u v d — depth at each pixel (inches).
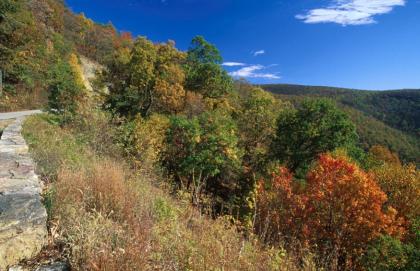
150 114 1184.8
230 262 135.6
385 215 676.1
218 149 808.9
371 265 522.3
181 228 162.9
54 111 556.1
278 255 171.0
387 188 893.8
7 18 972.6
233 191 915.4
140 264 109.5
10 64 960.3
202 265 125.9
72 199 152.9
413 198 831.7
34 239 119.0
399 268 516.7
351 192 708.7
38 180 179.3
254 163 1106.7
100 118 499.5
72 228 125.3
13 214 125.7
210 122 853.2
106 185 173.2
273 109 1323.8
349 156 1012.5
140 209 162.6
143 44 1283.2
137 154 500.4
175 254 130.0
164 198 217.9
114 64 1352.1
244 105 1366.9
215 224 182.1
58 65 600.7
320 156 920.3
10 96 917.8
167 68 1320.1
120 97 1200.8
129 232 130.7
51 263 114.4
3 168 194.9
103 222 135.6
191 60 1483.8
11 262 111.6
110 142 455.2
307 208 703.7
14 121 502.6
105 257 104.7
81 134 415.2
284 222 482.3
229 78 1510.8
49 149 256.4
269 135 1139.3
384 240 552.4
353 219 682.2
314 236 537.3
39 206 135.5
